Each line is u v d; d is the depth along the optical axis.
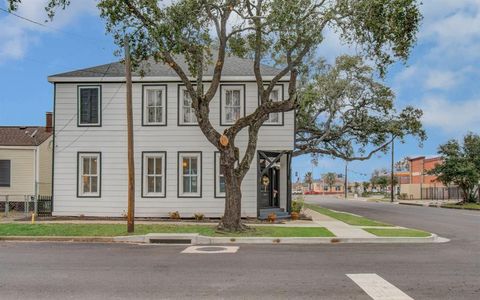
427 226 21.84
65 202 23.11
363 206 42.44
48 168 29.27
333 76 34.06
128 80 17.23
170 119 23.02
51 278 9.42
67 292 8.22
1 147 27.56
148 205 22.94
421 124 35.41
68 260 11.74
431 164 64.88
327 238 15.93
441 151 44.03
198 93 17.31
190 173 23.03
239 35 19.94
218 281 9.10
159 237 16.08
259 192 22.55
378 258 12.08
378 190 111.88
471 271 10.21
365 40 16.31
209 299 7.72
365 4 15.37
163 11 16.17
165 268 10.55
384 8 15.23
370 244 15.31
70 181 23.11
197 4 16.34
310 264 11.09
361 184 120.25
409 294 8.04
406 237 16.08
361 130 35.94
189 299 7.72
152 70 23.56
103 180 23.03
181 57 25.05
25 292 8.23
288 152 23.22
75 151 23.12
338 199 67.75
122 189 22.98
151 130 23.00
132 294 8.06
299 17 15.98
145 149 22.98
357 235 16.58
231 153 17.41
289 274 9.80
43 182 28.30
